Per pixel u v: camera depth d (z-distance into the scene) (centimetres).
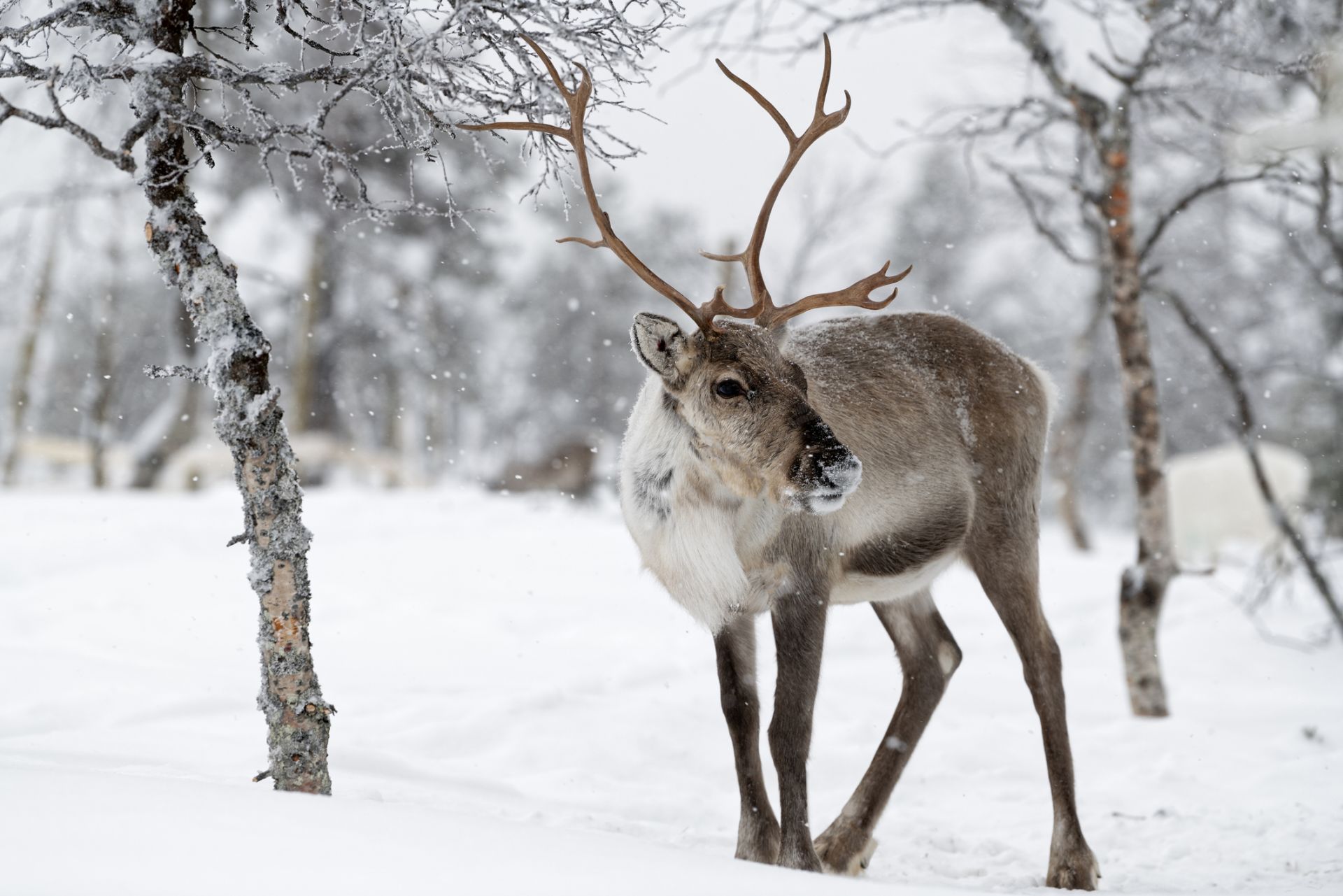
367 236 4278
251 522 821
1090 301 3684
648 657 1789
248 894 485
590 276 6222
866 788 1064
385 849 562
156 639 1795
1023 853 1081
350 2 875
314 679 831
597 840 646
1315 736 1508
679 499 960
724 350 925
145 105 802
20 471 5531
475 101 913
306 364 4488
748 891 567
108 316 4834
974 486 1100
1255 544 3409
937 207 5362
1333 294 2270
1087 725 1642
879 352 1103
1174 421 4944
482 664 1733
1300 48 1366
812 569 984
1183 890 948
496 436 6175
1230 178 1606
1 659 1506
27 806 588
